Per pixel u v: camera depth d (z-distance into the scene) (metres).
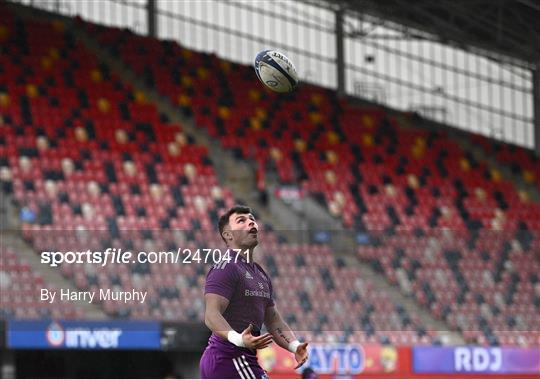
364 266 97.00
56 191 98.69
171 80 125.81
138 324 75.31
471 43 136.50
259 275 25.72
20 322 72.81
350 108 134.25
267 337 23.81
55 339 73.19
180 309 81.44
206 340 76.81
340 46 137.62
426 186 125.25
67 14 129.75
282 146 121.75
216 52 133.62
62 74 118.69
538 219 128.50
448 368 82.81
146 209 101.94
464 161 132.75
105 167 105.25
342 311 92.31
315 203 113.62
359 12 129.50
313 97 133.12
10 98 110.75
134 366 83.69
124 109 116.56
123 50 126.81
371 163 125.25
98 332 74.19
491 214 125.75
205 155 114.06
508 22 127.62
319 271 94.75
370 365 80.38
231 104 126.38
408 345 83.12
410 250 99.62
